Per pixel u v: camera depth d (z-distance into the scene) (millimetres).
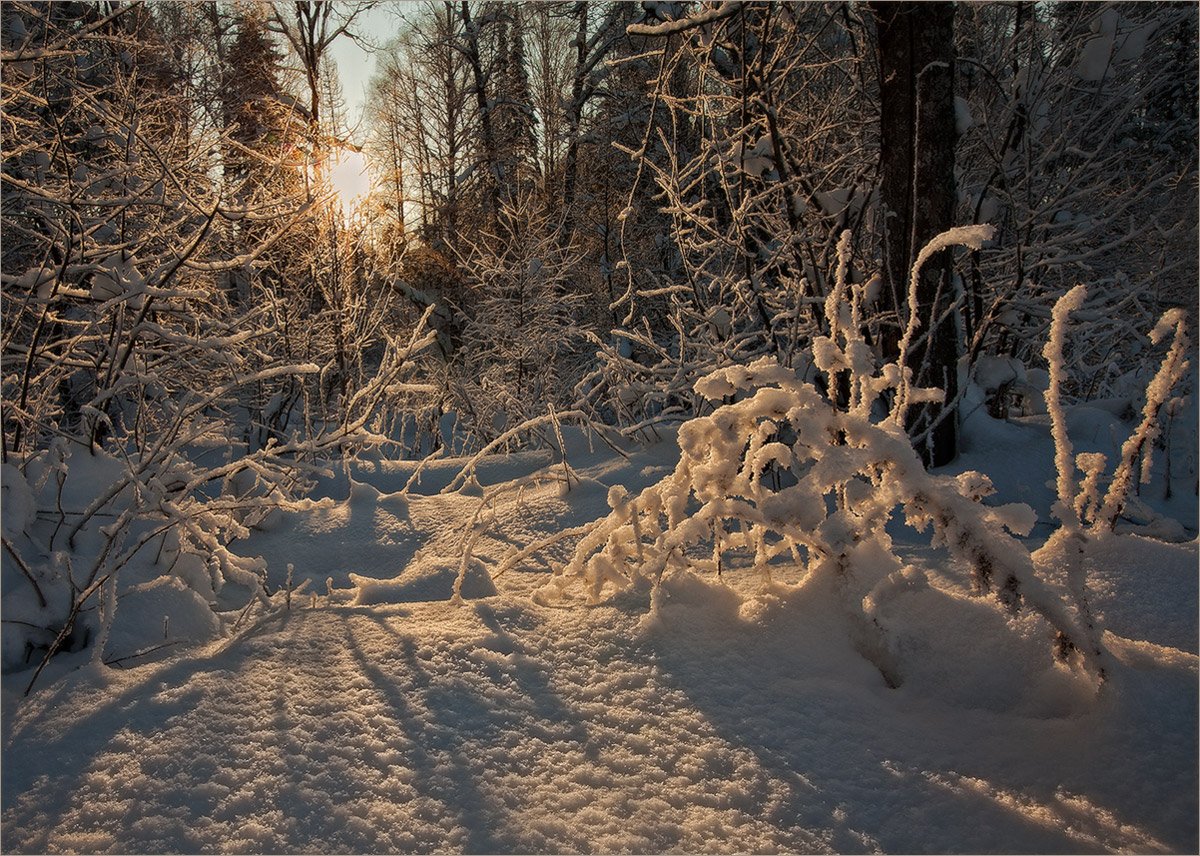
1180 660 1811
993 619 2016
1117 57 6055
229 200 4273
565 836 1395
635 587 2463
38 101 3660
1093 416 5148
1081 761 1589
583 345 11703
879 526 2240
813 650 2070
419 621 2354
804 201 4934
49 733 1734
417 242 15359
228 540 3381
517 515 3936
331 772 1564
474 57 19156
